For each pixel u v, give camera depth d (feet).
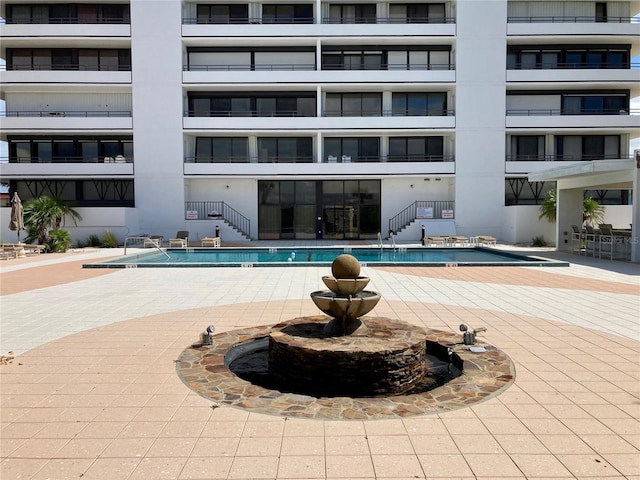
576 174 58.18
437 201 93.81
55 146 93.71
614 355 19.84
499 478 10.77
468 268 49.42
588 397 15.40
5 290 36.88
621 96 93.50
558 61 93.04
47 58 93.50
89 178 91.15
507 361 18.97
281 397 15.60
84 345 21.76
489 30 89.04
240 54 93.56
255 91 93.20
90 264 50.65
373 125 89.92
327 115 94.17
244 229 94.48
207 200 94.48
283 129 89.97
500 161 89.92
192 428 13.32
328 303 19.38
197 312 28.76
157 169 89.97
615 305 30.25
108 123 90.02
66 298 33.45
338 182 94.53
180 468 11.23
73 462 11.55
